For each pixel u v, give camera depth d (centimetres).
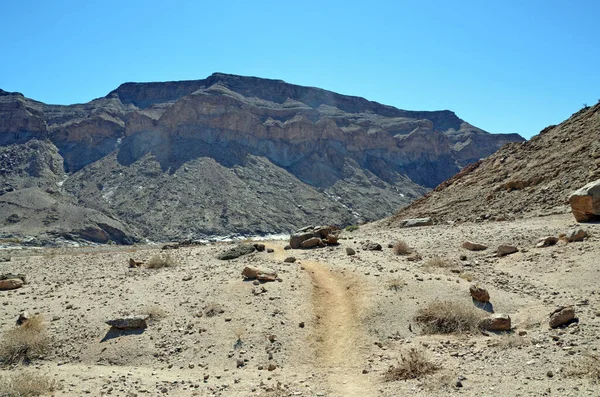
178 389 872
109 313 1237
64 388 887
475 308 1136
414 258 1677
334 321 1147
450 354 929
